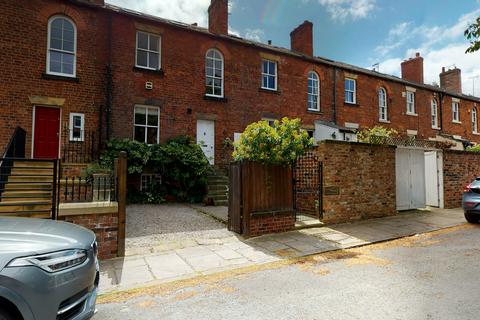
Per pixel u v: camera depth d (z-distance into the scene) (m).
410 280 4.13
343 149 8.27
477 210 7.79
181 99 12.70
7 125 9.72
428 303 3.40
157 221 7.93
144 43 12.39
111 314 3.29
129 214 8.70
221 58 13.87
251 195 6.75
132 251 5.60
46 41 10.44
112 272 4.61
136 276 4.46
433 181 10.98
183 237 6.55
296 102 15.42
